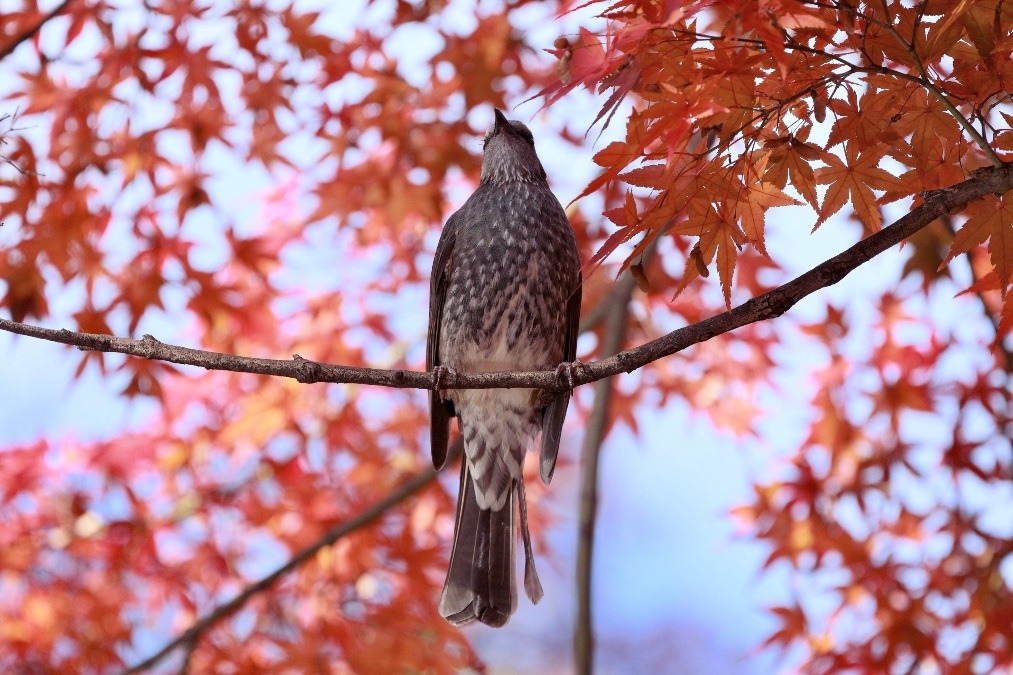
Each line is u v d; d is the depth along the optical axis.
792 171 6.25
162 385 11.65
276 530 12.39
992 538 11.12
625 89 5.54
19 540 11.97
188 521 12.45
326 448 12.66
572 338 10.76
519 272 10.31
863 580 11.25
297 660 11.50
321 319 12.89
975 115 6.29
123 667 12.05
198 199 11.41
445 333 10.55
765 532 11.89
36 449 12.23
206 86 11.20
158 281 11.38
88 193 11.11
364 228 12.30
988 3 5.63
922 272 11.52
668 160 5.63
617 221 6.00
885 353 11.86
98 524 12.17
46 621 11.90
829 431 11.88
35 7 10.91
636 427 13.56
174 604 12.31
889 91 6.17
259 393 12.48
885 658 10.98
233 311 11.69
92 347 7.20
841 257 6.73
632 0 5.62
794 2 5.40
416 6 11.70
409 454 13.10
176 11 11.12
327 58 11.49
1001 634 10.55
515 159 10.70
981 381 11.45
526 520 9.98
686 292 13.24
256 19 11.27
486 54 11.67
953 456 11.45
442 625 11.66
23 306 11.02
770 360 13.07
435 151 11.87
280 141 11.71
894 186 6.46
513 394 10.28
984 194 6.35
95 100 11.02
